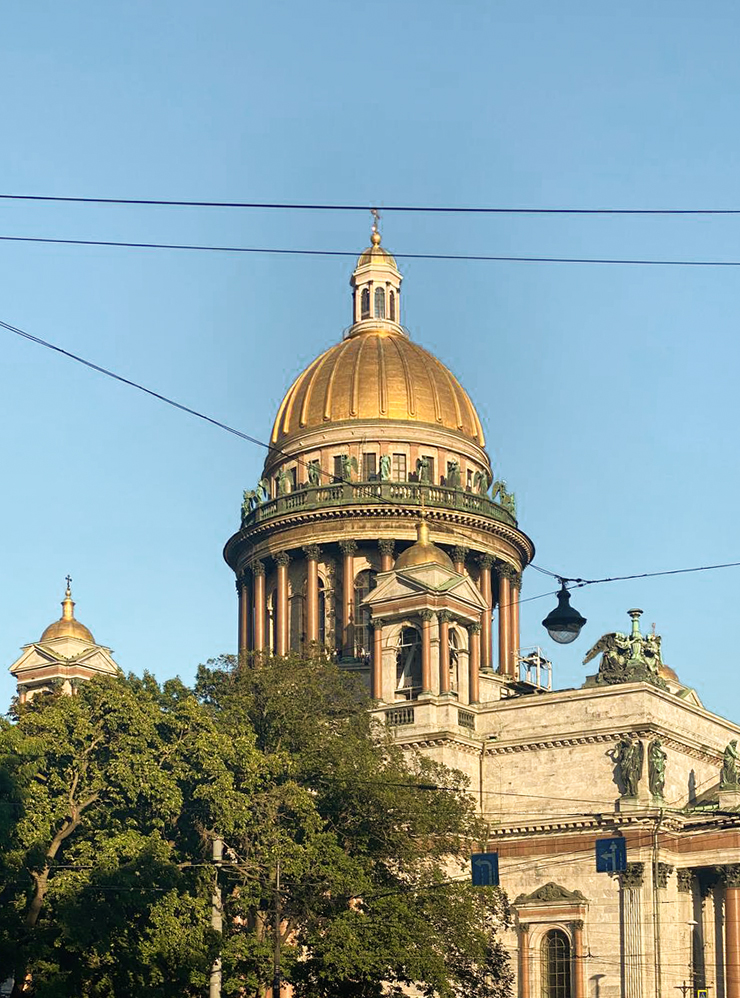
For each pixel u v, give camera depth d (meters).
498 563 143.62
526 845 114.94
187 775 90.88
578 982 110.00
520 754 117.44
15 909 85.62
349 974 90.56
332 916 91.69
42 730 90.75
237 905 91.00
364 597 137.38
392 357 147.12
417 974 89.94
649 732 112.44
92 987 87.56
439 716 117.75
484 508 141.88
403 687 121.69
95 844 87.81
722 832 109.75
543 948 112.56
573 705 115.88
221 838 90.19
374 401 144.00
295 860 90.00
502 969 104.31
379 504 137.50
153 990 86.19
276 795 92.44
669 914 109.44
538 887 113.75
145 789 88.44
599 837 111.94
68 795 89.69
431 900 94.06
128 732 90.31
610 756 113.62
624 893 109.62
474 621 123.75
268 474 148.00
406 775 99.81
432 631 120.38
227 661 105.81
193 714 92.56
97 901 84.12
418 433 143.00
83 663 134.38
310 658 107.75
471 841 103.19
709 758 119.94
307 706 101.94
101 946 84.06
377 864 97.19
